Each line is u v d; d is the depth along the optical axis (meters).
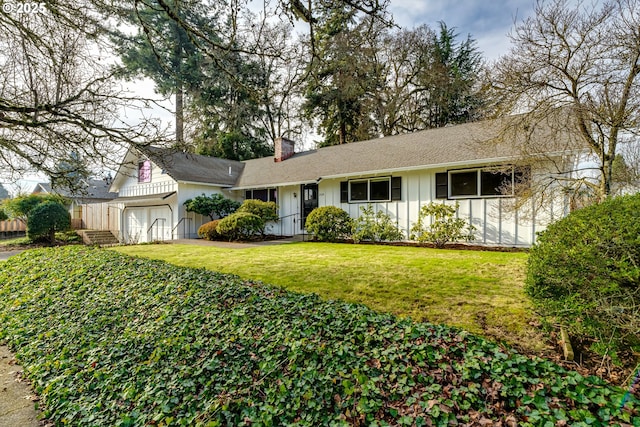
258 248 10.51
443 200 10.41
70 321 4.17
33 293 5.39
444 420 1.86
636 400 1.84
